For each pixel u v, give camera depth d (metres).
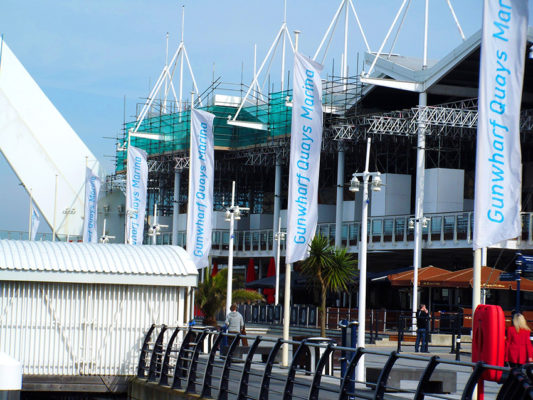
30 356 27.77
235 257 94.94
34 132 105.25
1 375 19.00
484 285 47.84
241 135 93.44
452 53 68.19
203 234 45.78
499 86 18.11
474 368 12.48
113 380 28.08
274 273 84.94
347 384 16.88
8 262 27.30
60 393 27.53
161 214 112.06
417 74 72.00
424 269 54.75
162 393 25.30
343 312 54.69
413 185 84.25
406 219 70.56
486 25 18.16
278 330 60.88
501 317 15.59
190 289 38.44
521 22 18.22
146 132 103.25
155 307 28.81
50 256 28.08
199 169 46.03
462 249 66.56
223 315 68.81
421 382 13.84
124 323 28.53
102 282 27.94
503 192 17.98
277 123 86.62
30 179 105.00
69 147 106.94
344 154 79.31
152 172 106.06
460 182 70.69
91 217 78.75
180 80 100.25
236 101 94.50
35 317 27.84
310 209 29.22
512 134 18.08
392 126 71.06
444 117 69.75
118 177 109.50
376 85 75.81
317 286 50.16
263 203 104.56
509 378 11.68
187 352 26.53
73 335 28.11
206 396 23.08
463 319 50.28
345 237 78.19
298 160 29.14
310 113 29.36
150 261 28.78
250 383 25.53
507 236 17.94
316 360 26.34
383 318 52.19
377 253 75.19
